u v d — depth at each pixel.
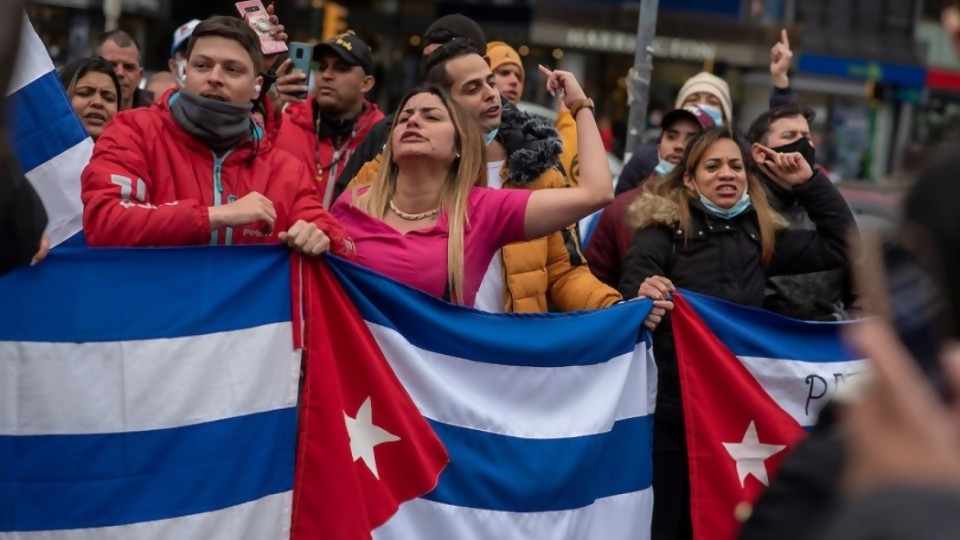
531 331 4.14
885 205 8.54
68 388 3.39
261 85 4.08
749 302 4.59
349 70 5.77
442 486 3.90
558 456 4.14
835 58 29.50
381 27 26.50
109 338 3.43
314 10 18.06
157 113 3.77
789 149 5.24
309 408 3.70
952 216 1.19
